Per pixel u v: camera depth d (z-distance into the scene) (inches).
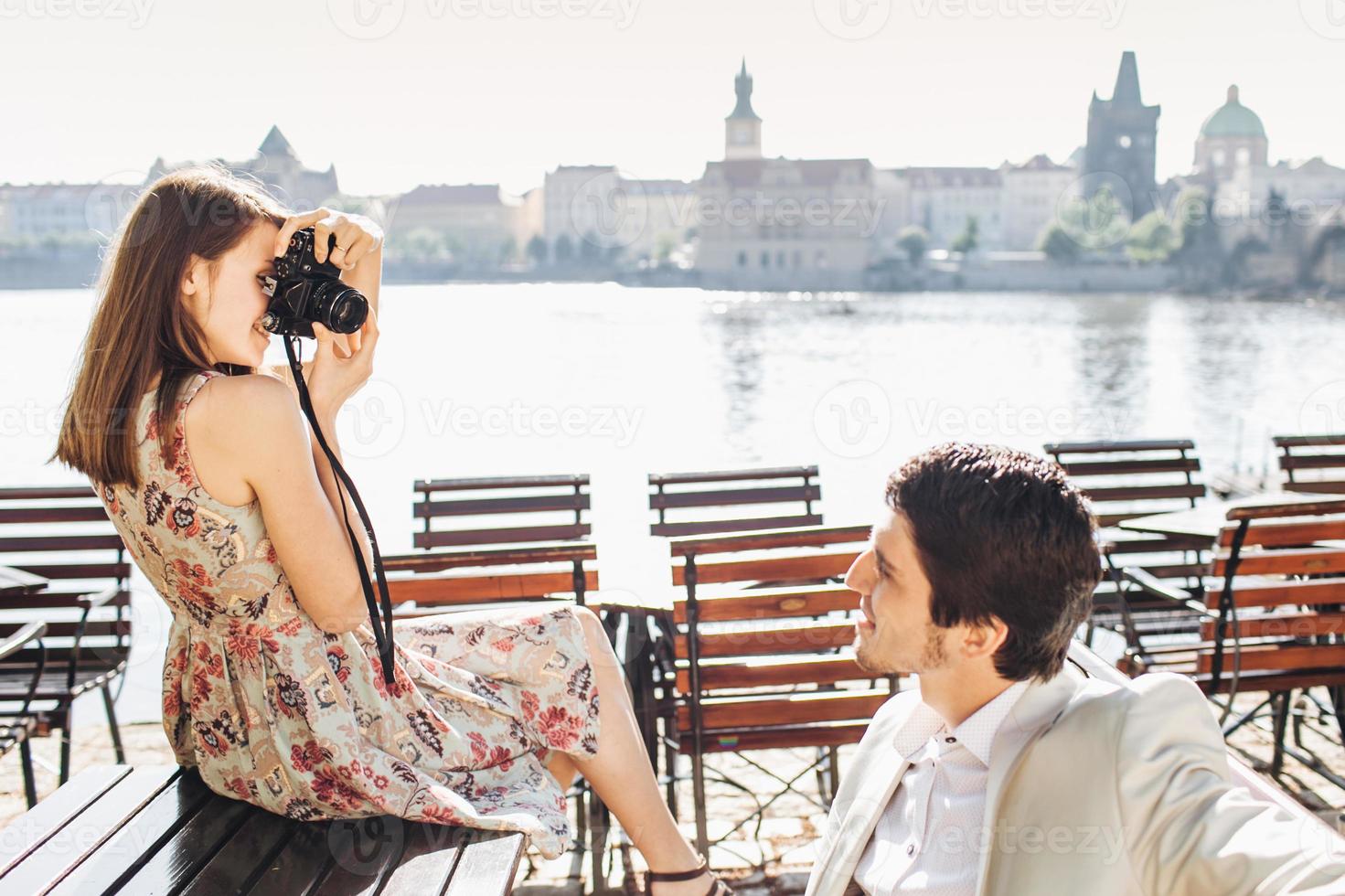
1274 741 151.8
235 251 67.4
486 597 115.1
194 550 66.0
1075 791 46.1
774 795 136.3
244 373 70.3
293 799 70.0
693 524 180.1
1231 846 40.2
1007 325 1958.7
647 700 128.0
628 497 361.4
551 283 3619.6
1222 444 521.0
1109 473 193.6
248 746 71.1
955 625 50.1
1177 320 2122.3
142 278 65.2
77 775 78.4
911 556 50.2
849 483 376.2
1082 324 2001.7
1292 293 2908.5
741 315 2102.6
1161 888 42.6
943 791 54.1
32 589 122.6
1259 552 136.6
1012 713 51.5
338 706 69.1
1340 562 137.1
